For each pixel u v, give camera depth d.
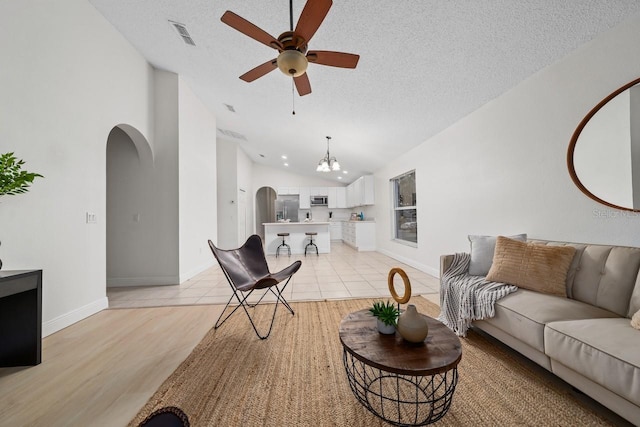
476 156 3.01
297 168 8.72
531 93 2.30
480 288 1.87
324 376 1.51
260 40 1.63
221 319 2.41
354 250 7.11
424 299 2.89
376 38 2.25
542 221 2.22
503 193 2.62
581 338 1.18
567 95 2.00
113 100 2.92
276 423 1.17
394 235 5.81
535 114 2.27
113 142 3.72
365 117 3.74
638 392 0.95
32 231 2.01
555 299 1.59
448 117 3.28
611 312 1.46
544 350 1.35
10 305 1.67
